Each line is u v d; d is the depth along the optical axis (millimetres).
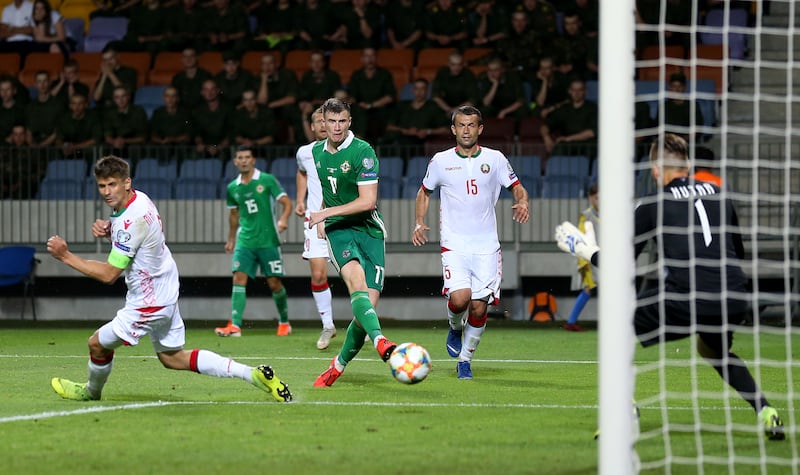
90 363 20828
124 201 19516
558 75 52344
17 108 53500
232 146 50531
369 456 15750
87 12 64125
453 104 51312
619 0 14039
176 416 19406
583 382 25156
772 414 17219
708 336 17938
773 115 49969
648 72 53281
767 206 46844
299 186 34562
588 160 48938
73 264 19188
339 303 49656
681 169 18078
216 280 50281
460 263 25703
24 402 21312
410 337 39094
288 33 58281
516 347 35188
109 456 15664
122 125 51688
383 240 23891
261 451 16078
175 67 57750
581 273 42188
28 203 50000
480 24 56406
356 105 51031
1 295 50469
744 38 53562
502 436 17469
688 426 18656
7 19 60281
